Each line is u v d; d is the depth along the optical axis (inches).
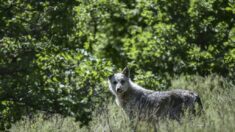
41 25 1334.9
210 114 1189.1
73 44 1371.8
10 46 1294.3
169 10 1905.8
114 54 1993.1
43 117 1441.9
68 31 1334.9
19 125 1438.2
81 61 1348.4
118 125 1181.7
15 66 1245.1
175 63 1840.6
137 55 1829.5
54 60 1302.9
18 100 1233.4
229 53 1793.8
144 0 1926.7
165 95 1316.4
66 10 1330.0
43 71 1272.1
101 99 1347.2
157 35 1863.9
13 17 1311.5
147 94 1339.8
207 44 1918.1
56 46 1330.0
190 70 1835.6
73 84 1267.2
